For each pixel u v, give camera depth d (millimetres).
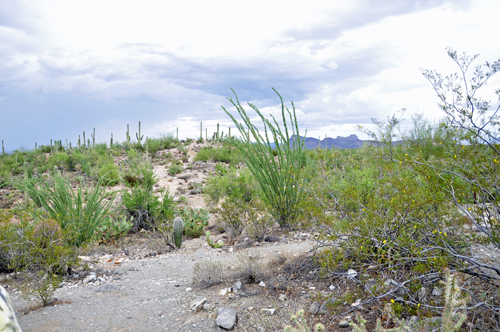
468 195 3332
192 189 13750
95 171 16766
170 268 5242
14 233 4812
